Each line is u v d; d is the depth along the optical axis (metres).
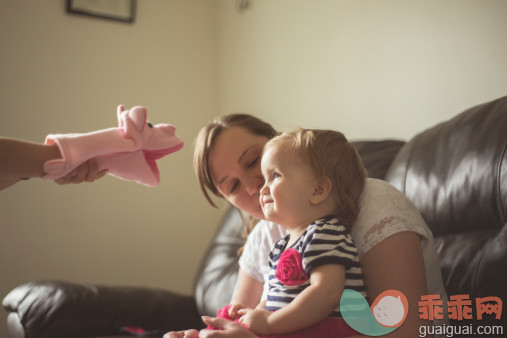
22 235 2.87
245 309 0.94
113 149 0.99
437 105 2.09
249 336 0.85
